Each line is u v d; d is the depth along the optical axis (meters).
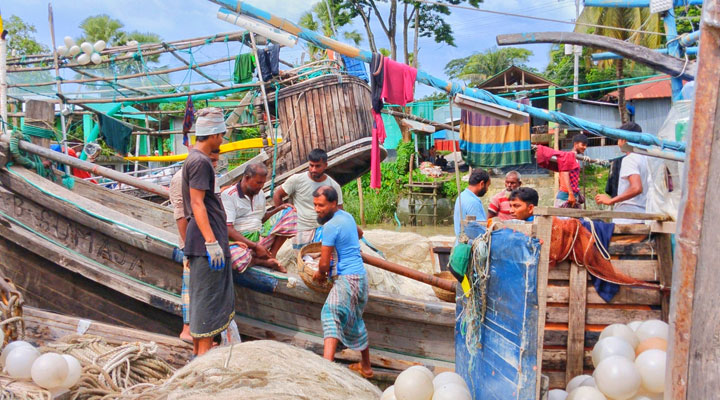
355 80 8.67
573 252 3.40
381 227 21.42
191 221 4.24
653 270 3.47
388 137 26.22
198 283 4.23
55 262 5.22
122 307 5.38
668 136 3.94
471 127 11.25
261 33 4.50
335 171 9.20
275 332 5.06
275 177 8.29
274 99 8.45
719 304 2.01
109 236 5.29
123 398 3.47
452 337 4.93
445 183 22.47
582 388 3.03
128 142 10.22
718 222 2.01
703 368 2.03
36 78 9.98
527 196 4.83
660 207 3.67
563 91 22.61
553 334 3.47
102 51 9.25
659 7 5.62
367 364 4.79
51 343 4.39
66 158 5.61
